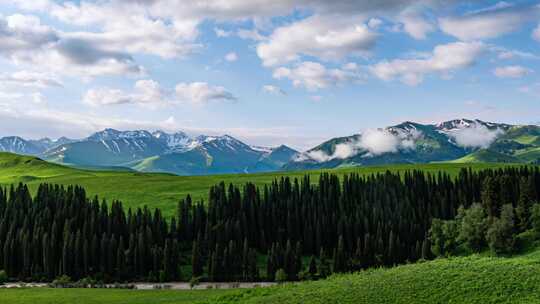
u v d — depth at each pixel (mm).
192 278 146250
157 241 172750
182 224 184625
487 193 167250
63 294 100938
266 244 183375
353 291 58781
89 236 162625
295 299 59469
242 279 151125
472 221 154500
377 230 172375
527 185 167500
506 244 143500
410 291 55594
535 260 64500
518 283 53938
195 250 153250
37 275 151125
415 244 172375
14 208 177625
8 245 154125
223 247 165625
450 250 159625
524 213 156000
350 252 173375
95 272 154625
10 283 145500
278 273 146125
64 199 185750
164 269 149250
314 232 180750
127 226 176000
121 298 91562
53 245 153500
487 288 53656
